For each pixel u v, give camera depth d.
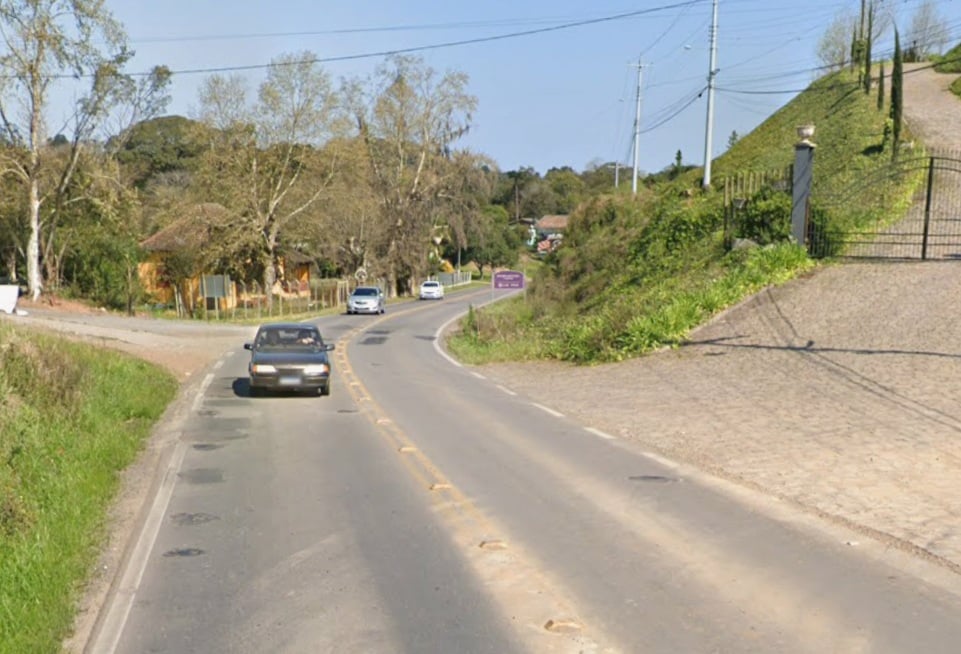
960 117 45.12
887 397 14.23
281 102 54.41
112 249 48.94
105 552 7.60
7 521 7.66
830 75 66.38
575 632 5.65
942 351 16.95
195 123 54.41
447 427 14.30
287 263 67.31
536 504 9.05
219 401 17.56
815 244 26.36
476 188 76.44
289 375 17.88
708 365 19.48
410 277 79.25
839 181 34.03
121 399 15.20
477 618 5.93
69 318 36.66
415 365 26.41
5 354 13.08
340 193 58.78
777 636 5.54
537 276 47.28
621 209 44.69
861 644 5.39
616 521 8.33
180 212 55.22
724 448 11.80
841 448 11.25
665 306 24.08
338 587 6.59
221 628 5.84
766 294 23.89
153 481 10.34
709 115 37.72
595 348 23.67
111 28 41.97
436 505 9.07
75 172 44.88
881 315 20.34
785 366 17.91
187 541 7.85
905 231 27.45
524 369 24.14
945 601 6.08
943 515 8.21
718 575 6.71
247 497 9.50
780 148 47.97
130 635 5.74
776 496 9.14
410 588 6.55
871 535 7.66
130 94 44.03
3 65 40.34
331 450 12.27
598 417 15.22
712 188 38.44
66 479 9.45
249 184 54.53
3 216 46.38
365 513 8.77
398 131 70.81
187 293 56.88
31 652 5.37
